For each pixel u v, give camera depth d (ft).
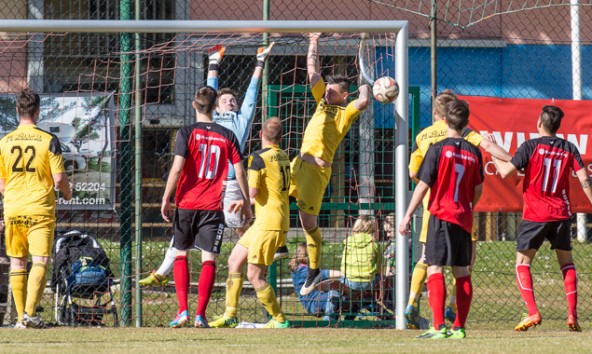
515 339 85.15
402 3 198.80
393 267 111.86
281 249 104.06
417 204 84.38
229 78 142.20
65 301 109.70
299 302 123.54
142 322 111.45
